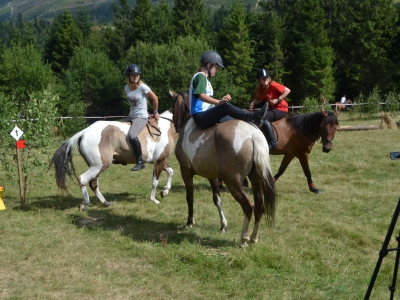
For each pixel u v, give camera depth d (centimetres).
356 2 4578
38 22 15762
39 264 499
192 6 5338
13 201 830
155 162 779
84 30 7325
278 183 927
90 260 508
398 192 823
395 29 4362
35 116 811
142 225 654
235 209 728
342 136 1733
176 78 3634
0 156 912
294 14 4903
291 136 811
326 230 603
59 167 696
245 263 484
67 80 4556
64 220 686
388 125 1933
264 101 806
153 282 450
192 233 603
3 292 430
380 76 4291
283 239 571
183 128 590
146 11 5550
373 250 532
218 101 525
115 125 734
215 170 533
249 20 4838
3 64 3669
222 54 4459
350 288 429
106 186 959
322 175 1006
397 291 427
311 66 4047
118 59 5769
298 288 431
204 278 458
